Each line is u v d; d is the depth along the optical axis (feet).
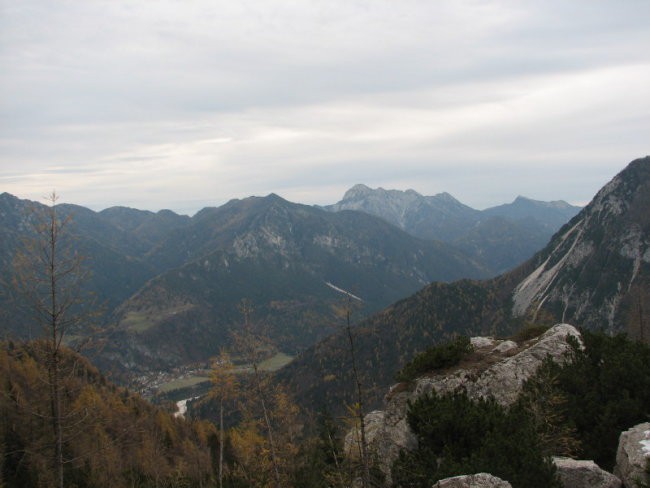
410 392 95.96
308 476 123.03
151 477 181.68
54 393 59.36
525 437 63.52
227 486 145.48
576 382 82.28
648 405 74.64
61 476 61.31
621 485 60.23
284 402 108.58
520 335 119.65
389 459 86.53
